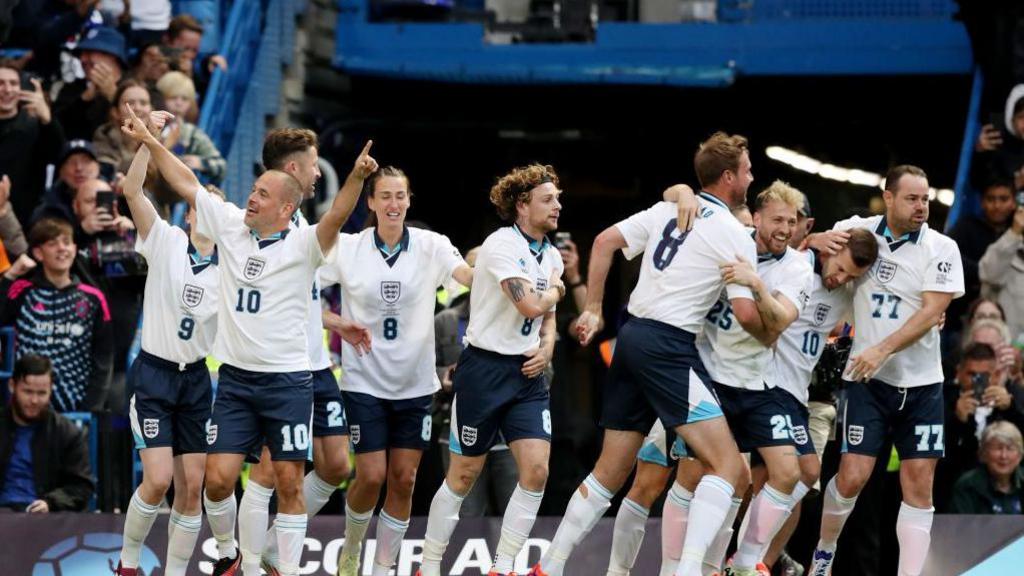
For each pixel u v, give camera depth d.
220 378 28.55
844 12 51.97
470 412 29.73
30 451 34.38
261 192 27.92
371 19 54.31
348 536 31.61
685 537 28.88
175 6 49.56
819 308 31.16
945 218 55.09
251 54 49.81
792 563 34.75
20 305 36.56
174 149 41.34
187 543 29.88
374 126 54.38
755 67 51.75
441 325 36.25
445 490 30.23
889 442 34.03
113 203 38.00
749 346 28.88
